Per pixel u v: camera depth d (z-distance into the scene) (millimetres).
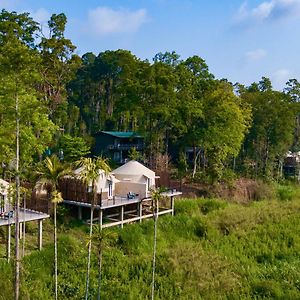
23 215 31266
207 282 29922
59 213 38219
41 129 33906
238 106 69062
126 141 71625
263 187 61562
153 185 45781
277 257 37562
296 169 84125
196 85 67625
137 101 60062
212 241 40219
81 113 91188
